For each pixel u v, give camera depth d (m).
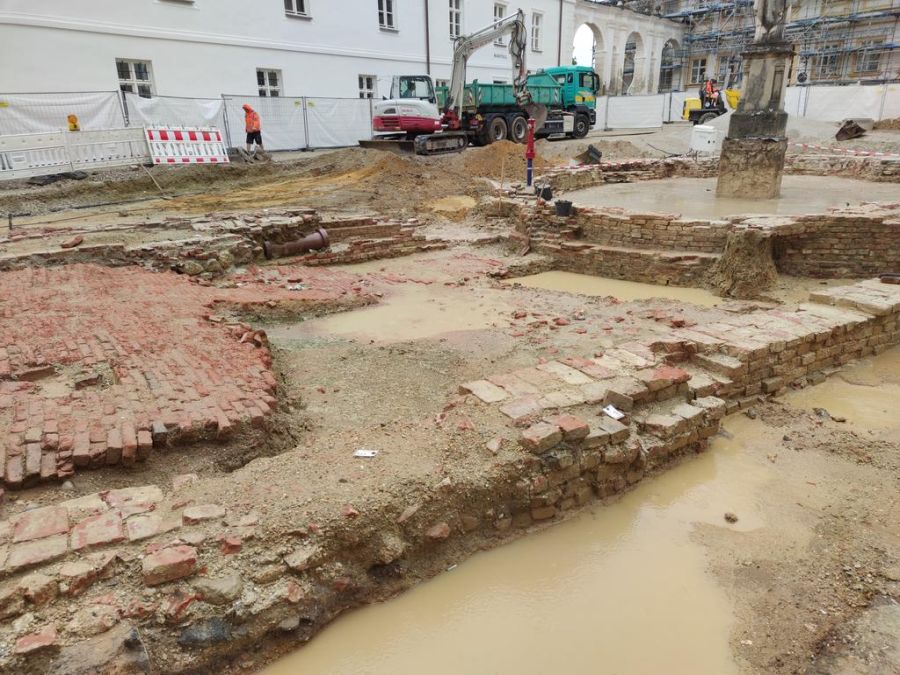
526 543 3.66
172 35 17.75
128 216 12.19
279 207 13.48
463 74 19.00
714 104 29.12
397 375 5.64
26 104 14.62
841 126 22.67
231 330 5.90
